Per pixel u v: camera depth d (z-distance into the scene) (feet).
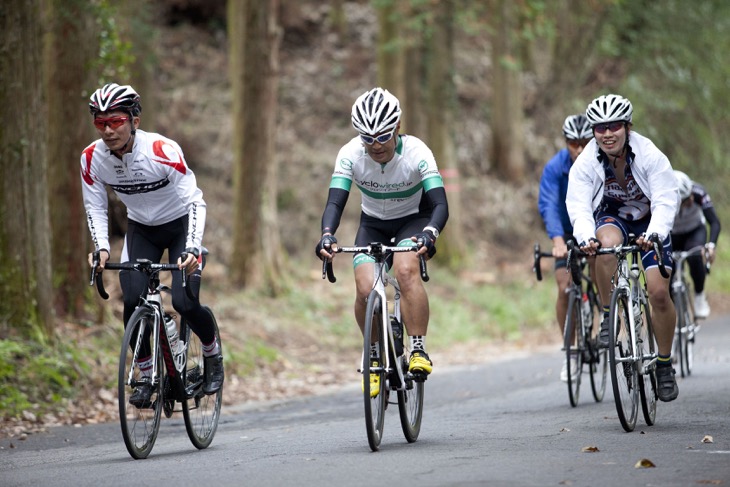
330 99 264.11
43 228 108.68
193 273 67.72
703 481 47.03
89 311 126.00
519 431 68.64
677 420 71.61
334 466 54.24
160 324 65.62
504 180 264.52
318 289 186.19
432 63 216.95
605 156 69.97
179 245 69.97
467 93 286.87
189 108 240.12
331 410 99.45
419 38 205.87
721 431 64.64
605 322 71.97
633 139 69.46
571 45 269.44
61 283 123.85
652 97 254.27
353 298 185.26
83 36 124.98
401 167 65.41
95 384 107.45
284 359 142.72
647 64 260.42
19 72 104.99
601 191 71.46
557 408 85.40
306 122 254.68
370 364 61.31
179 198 68.18
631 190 70.79
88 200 68.59
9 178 105.50
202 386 70.59
